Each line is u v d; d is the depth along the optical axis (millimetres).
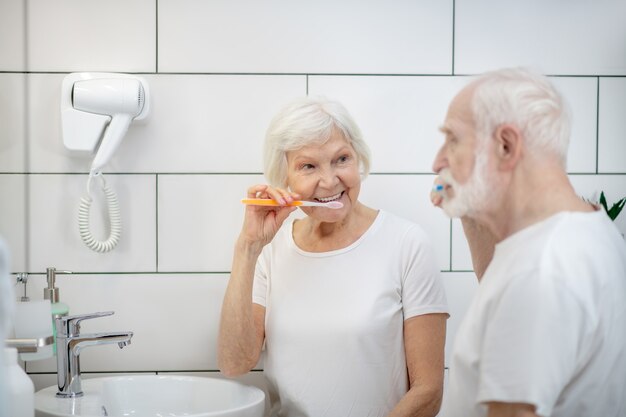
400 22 1955
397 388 1681
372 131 1968
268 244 1833
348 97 1960
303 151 1636
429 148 1972
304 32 1949
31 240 1940
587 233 1068
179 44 1938
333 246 1728
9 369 1390
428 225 1980
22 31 1914
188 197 1958
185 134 1950
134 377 1847
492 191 1132
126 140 1941
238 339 1729
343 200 1663
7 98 1920
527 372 990
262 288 1814
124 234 1953
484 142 1123
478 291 1141
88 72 1913
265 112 1954
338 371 1660
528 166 1113
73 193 1941
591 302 1024
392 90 1963
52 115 1927
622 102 1985
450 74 1967
